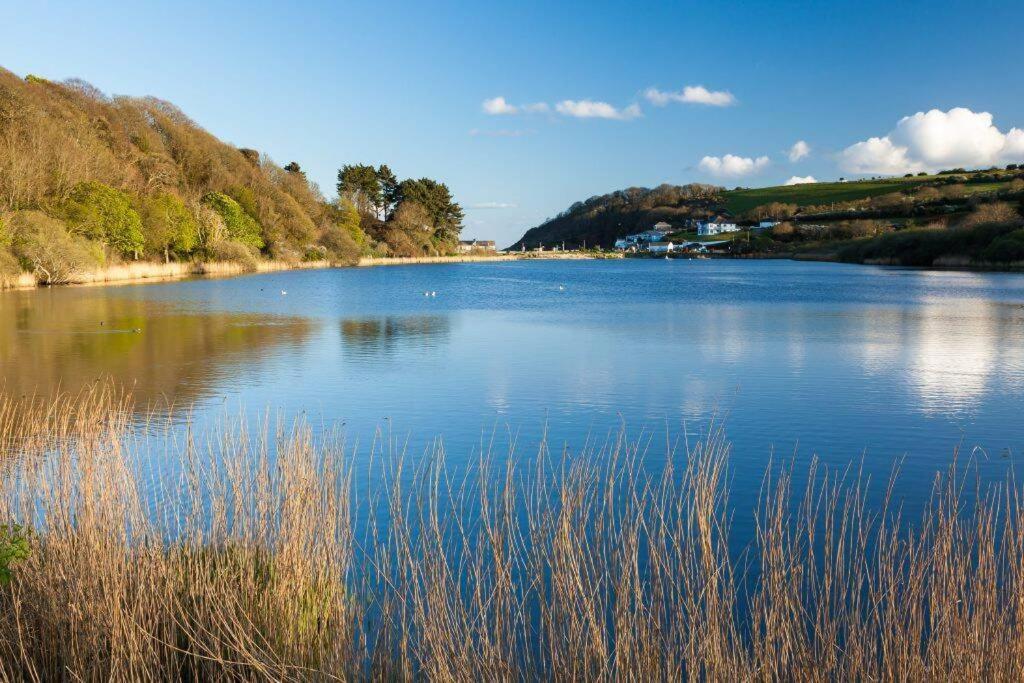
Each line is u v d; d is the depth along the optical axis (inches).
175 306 1393.9
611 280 2802.7
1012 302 1555.1
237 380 666.2
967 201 4953.3
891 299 1668.3
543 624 204.2
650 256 6678.2
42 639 194.4
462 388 634.8
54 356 786.8
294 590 198.8
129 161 2628.0
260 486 228.1
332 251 3853.3
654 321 1206.3
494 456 431.2
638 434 485.4
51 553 206.7
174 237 2534.5
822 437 477.7
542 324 1153.4
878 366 750.5
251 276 2679.6
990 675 173.2
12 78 2262.6
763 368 738.2
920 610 184.9
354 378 679.1
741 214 7770.7
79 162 2091.5
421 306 1510.8
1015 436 480.1
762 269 3718.0
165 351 831.7
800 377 689.0
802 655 179.6
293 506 213.9
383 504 336.8
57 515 219.1
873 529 309.4
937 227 4062.5
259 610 195.9
